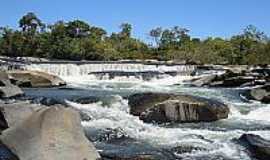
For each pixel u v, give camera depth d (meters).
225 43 91.25
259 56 73.31
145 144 13.67
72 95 23.67
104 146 13.27
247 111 21.53
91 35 96.94
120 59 86.94
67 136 10.17
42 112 10.58
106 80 42.72
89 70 49.19
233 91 28.95
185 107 18.55
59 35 88.44
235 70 37.44
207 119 18.80
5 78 24.34
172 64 59.31
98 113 18.16
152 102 18.53
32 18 89.62
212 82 36.00
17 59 67.19
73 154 9.91
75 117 10.77
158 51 96.75
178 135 15.20
